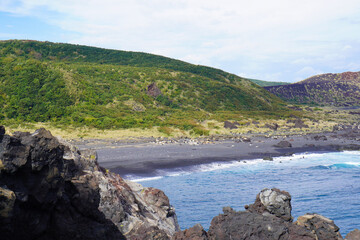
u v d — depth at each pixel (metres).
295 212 23.58
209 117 79.69
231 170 36.12
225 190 27.94
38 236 7.34
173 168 35.56
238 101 108.88
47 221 7.57
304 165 39.91
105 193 12.31
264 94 137.38
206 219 21.08
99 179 12.78
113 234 10.77
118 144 48.50
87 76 91.12
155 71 112.56
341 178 33.50
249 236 12.44
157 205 16.69
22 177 6.92
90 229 8.99
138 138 54.53
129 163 36.44
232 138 60.12
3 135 6.71
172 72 116.81
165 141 52.84
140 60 148.38
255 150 48.97
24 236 6.95
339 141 59.31
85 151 14.66
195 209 22.97
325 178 33.47
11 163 6.59
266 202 14.85
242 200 25.23
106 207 12.09
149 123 64.69
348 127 82.44
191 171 34.91
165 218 16.41
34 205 7.14
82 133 54.25
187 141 54.53
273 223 12.66
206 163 38.97
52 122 58.47
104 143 48.56
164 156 41.22
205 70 144.75
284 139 61.03
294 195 27.41
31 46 131.62
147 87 95.88
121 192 14.44
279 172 35.78
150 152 43.34
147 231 12.24
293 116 95.94
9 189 6.53
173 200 24.81
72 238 8.36
